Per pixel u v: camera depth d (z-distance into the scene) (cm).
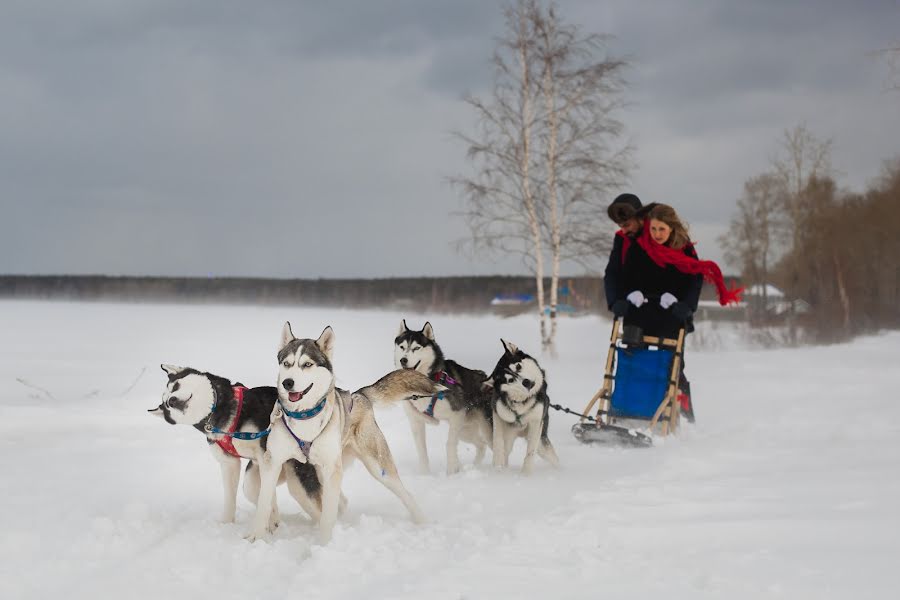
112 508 480
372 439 465
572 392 1181
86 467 609
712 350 2223
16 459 630
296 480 457
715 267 811
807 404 1003
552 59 1981
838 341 2500
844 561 362
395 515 481
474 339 2453
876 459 630
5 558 377
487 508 497
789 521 431
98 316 3722
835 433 775
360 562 371
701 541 401
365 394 477
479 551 388
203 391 436
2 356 1642
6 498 496
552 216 1997
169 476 589
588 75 1973
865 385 1208
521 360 614
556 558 377
